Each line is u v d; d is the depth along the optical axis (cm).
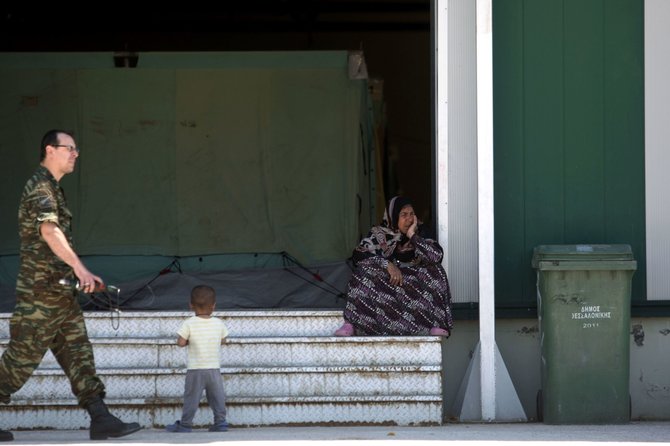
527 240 1396
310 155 1591
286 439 1103
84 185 1567
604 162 1401
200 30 2364
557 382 1282
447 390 1388
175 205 1573
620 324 1283
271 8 2305
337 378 1277
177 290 1529
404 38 2323
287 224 1580
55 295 1020
